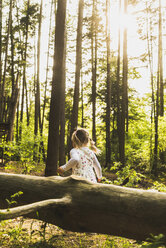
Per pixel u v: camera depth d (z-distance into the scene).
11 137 11.84
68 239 3.36
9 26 19.05
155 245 2.05
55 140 7.46
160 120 16.48
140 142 18.14
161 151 16.27
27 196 3.05
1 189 3.21
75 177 2.95
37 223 4.02
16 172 7.96
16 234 3.19
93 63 23.02
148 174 14.21
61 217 2.78
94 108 20.91
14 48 22.75
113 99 25.31
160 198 2.41
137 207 2.43
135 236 2.51
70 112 27.59
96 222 2.63
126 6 14.24
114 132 25.95
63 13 7.72
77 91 12.55
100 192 2.67
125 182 5.31
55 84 7.57
